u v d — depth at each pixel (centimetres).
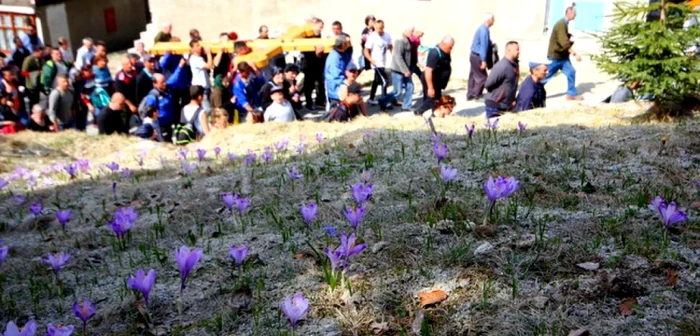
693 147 555
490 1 1570
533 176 512
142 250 450
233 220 499
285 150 730
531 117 806
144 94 1166
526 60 1520
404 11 1677
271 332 320
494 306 319
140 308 339
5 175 798
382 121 890
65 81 1148
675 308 301
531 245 375
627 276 327
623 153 552
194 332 328
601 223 401
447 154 602
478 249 376
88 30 2020
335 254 342
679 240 370
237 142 838
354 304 336
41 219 570
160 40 1378
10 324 235
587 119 762
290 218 484
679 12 670
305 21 1580
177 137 953
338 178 578
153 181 673
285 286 365
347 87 972
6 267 457
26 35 1622
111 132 1041
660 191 452
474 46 1328
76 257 462
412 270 363
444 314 319
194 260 324
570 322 299
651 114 711
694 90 681
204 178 651
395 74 1286
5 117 1205
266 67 1248
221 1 1834
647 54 661
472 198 468
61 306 380
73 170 734
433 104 1023
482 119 832
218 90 1136
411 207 463
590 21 1498
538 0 1527
